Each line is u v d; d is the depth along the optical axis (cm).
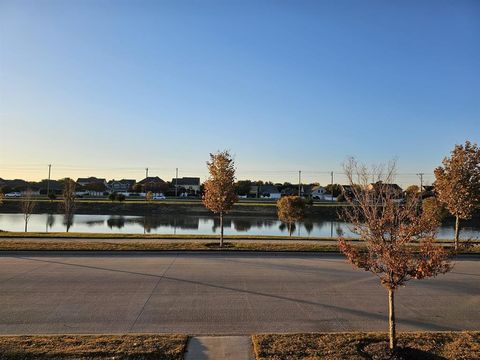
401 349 652
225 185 1830
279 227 4069
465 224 4262
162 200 7500
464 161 1738
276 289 1070
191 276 1210
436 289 1102
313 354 625
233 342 680
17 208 5878
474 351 648
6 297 964
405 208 702
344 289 1080
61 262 1410
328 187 10962
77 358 595
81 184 12750
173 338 682
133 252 1609
